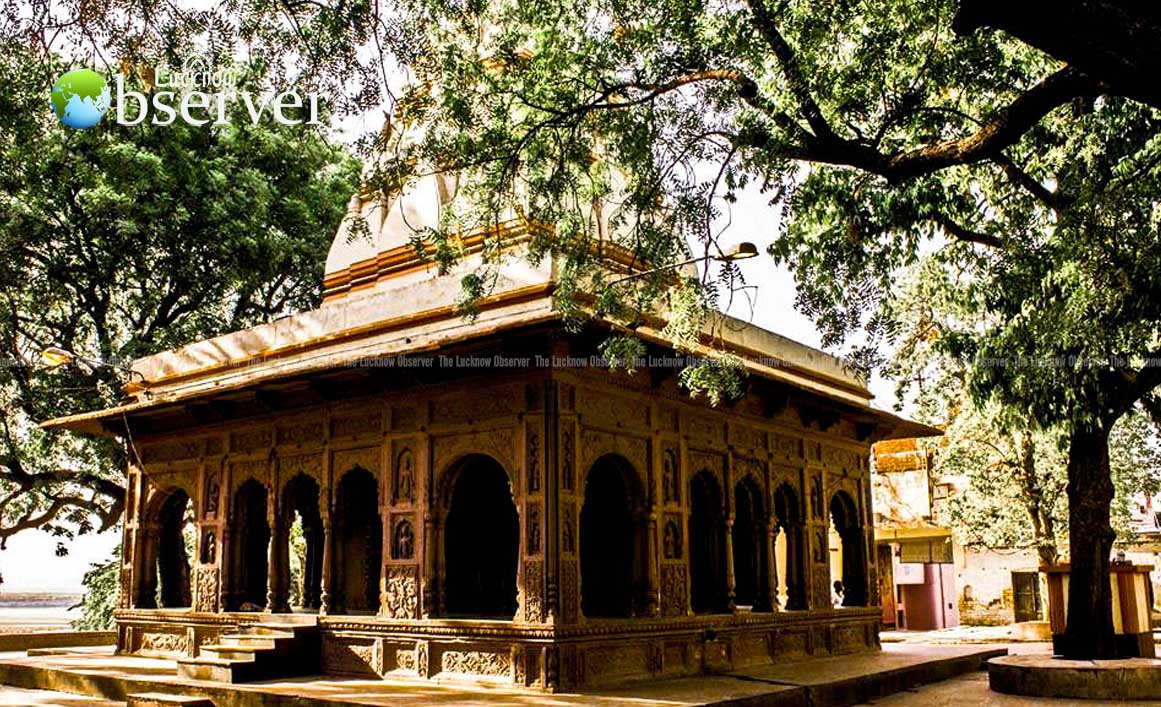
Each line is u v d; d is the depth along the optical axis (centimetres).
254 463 1394
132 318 2044
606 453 1154
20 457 2050
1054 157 1107
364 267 1476
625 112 897
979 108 1080
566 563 1075
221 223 1888
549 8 906
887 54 962
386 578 1204
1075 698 1151
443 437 1184
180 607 1589
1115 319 865
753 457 1399
